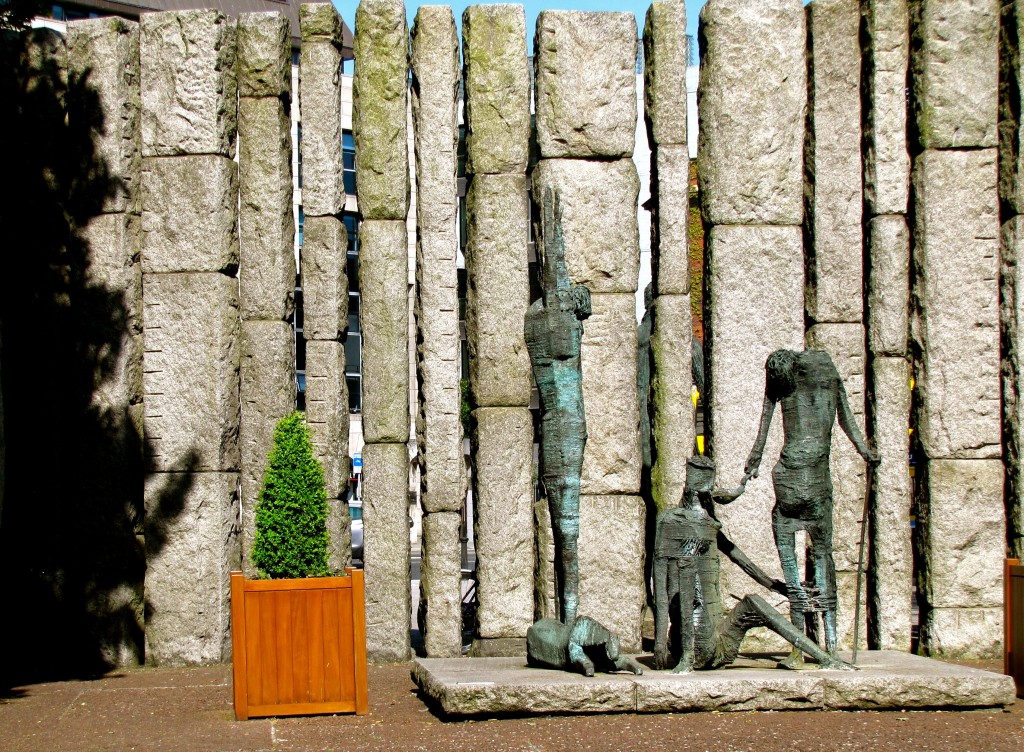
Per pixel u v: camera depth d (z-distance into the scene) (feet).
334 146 35.81
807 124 36.45
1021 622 29.73
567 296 30.91
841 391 30.12
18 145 37.27
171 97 36.01
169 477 35.29
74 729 26.30
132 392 35.99
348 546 35.55
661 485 35.32
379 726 26.16
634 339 35.55
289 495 27.94
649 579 38.75
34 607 35.78
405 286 35.58
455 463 35.04
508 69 35.83
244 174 35.96
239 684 27.12
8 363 36.65
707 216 35.86
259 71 35.99
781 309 35.55
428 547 34.96
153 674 33.81
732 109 35.78
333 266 35.47
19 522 36.40
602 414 35.24
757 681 26.94
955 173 35.99
